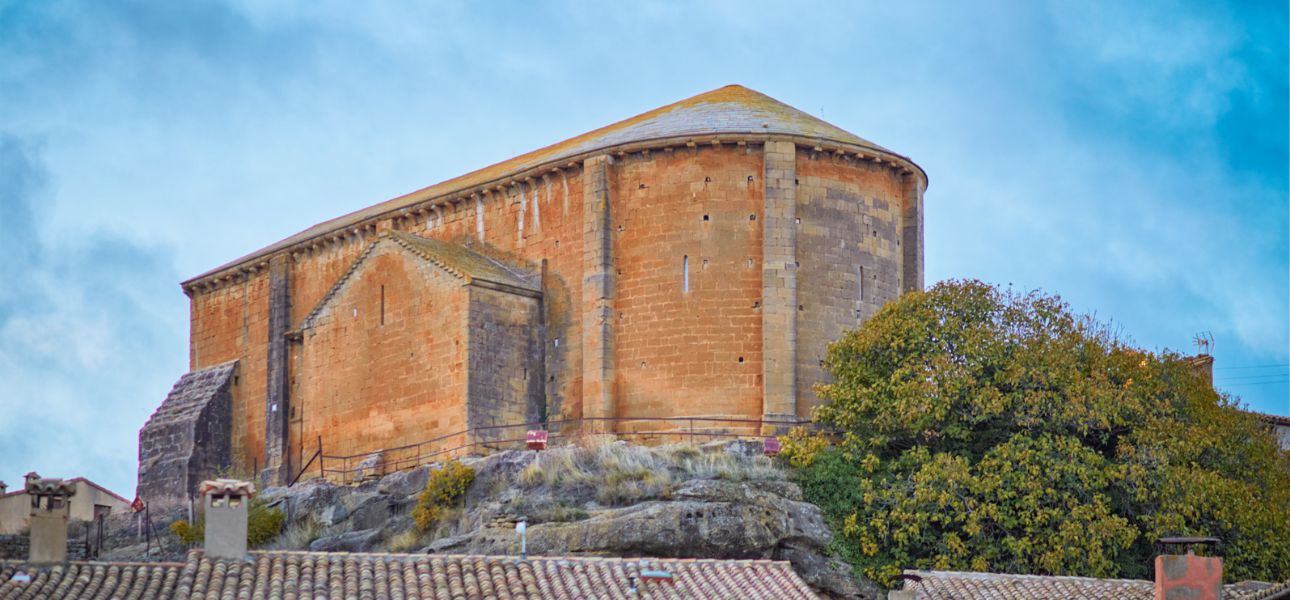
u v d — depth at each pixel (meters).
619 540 59.31
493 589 44.34
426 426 72.69
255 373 87.44
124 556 69.62
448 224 78.75
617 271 71.62
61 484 43.34
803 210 71.25
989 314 66.38
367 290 76.94
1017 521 60.81
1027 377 63.41
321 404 78.56
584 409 70.81
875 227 73.00
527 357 73.12
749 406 69.25
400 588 43.91
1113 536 59.53
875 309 72.25
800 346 70.00
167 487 86.38
